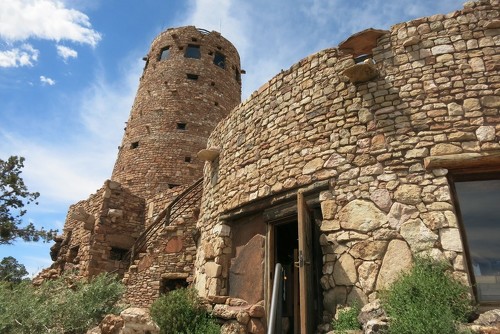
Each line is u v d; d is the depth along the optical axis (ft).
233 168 26.30
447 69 18.62
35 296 24.52
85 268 43.98
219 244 24.61
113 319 18.38
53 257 59.00
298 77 23.49
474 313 13.80
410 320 12.44
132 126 73.46
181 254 36.32
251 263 22.61
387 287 15.88
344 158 19.54
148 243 42.19
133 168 67.00
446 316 12.33
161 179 64.54
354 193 18.54
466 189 17.20
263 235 22.56
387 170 18.11
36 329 21.81
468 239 16.28
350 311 15.89
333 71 21.79
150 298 34.83
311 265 17.98
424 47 19.48
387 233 16.93
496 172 16.87
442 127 17.70
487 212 16.49
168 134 68.95
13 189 65.46
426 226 16.25
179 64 76.74
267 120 24.49
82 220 46.75
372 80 20.12
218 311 18.35
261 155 23.99
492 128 16.89
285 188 21.35
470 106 17.60
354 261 17.26
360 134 19.51
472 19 19.08
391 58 20.07
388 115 19.03
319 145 20.75
